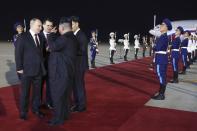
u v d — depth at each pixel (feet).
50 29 20.62
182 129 18.29
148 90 29.58
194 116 21.02
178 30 34.83
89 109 22.36
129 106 23.38
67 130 17.83
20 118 19.67
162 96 25.84
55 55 18.39
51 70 18.45
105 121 19.57
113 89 29.76
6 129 17.80
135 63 55.36
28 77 19.36
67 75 18.43
